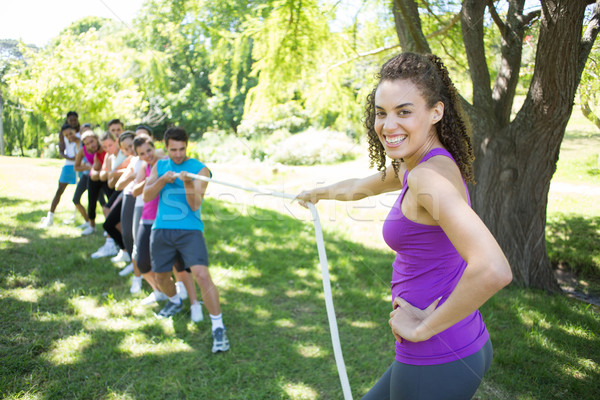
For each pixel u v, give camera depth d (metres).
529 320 3.30
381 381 1.47
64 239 4.84
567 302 3.73
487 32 4.80
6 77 10.30
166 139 2.85
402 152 1.12
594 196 6.63
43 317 3.10
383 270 4.24
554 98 3.69
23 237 4.79
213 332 2.81
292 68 4.25
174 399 2.35
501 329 3.16
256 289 3.79
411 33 3.78
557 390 2.46
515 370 2.64
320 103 4.64
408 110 1.08
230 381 2.50
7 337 2.80
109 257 4.38
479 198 4.21
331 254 4.68
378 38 5.33
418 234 1.18
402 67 1.11
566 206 6.31
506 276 0.86
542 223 4.10
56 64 9.50
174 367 2.61
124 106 7.47
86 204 6.50
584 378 2.56
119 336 2.91
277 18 3.89
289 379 2.53
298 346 2.86
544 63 3.57
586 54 3.61
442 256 1.19
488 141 4.14
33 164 10.42
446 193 0.97
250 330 3.06
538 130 3.85
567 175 7.64
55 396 2.30
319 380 2.52
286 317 3.26
